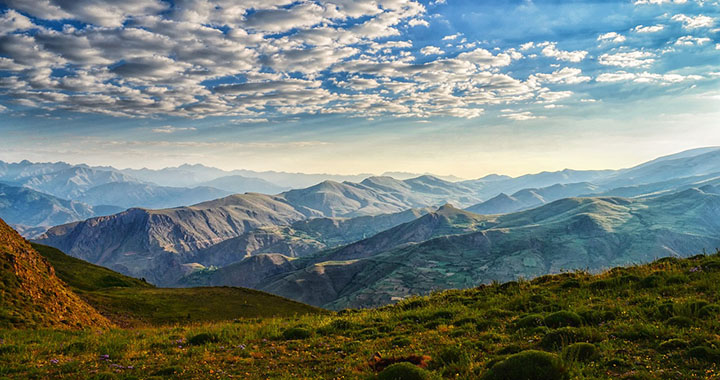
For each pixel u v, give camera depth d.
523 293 24.78
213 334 23.67
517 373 11.45
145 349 21.34
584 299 21.27
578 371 11.65
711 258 24.39
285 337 22.22
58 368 17.30
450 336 18.39
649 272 24.09
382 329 22.12
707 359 11.74
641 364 12.12
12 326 30.08
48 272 42.91
